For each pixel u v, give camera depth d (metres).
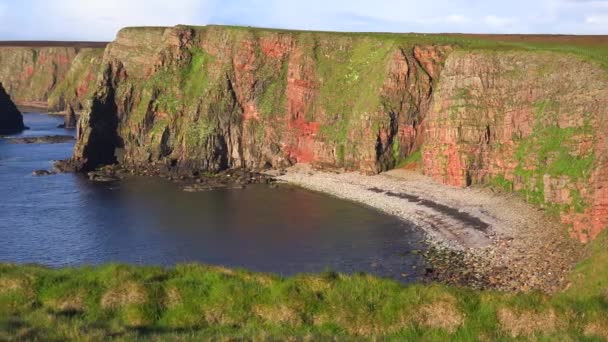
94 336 24.30
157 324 29.42
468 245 75.94
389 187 110.19
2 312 29.45
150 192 115.38
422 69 124.62
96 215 96.75
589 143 78.06
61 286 31.94
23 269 34.69
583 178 75.69
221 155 139.62
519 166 93.94
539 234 76.31
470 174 102.88
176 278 33.03
